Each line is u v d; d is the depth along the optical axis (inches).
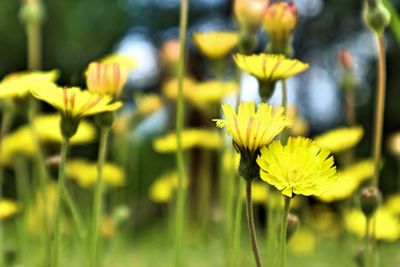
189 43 98.4
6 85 22.2
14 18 138.8
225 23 158.4
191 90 34.9
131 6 150.6
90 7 144.2
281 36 22.6
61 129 20.3
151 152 80.2
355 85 30.0
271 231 23.5
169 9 157.6
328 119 141.3
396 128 137.2
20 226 33.4
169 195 39.9
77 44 141.0
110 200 50.2
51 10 140.4
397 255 40.6
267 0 24.4
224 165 29.0
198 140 35.1
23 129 32.8
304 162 18.0
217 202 49.4
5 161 35.1
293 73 21.1
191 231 53.4
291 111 39.0
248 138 18.5
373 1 23.9
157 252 55.4
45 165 26.8
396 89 138.2
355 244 34.4
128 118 39.4
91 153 85.4
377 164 24.6
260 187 33.5
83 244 25.6
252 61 20.9
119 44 149.4
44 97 20.1
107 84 21.3
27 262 31.6
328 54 155.3
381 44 24.1
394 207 39.2
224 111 18.6
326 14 155.3
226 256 27.6
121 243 40.6
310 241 50.1
